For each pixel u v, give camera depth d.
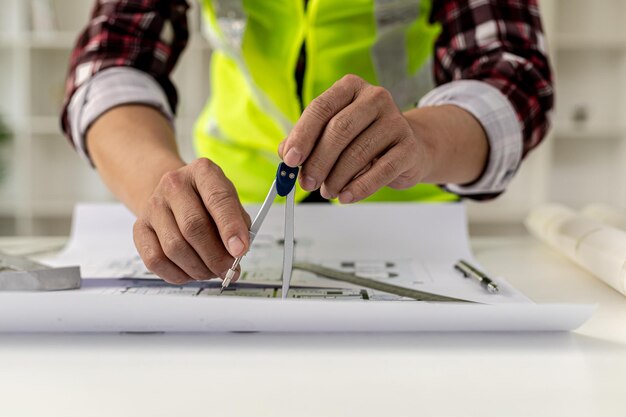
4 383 0.41
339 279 0.64
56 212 3.02
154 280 0.64
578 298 0.64
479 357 0.46
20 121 3.00
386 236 0.82
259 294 0.58
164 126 0.79
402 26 0.97
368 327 0.49
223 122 1.10
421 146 0.59
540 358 0.46
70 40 2.88
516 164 0.76
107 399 0.39
